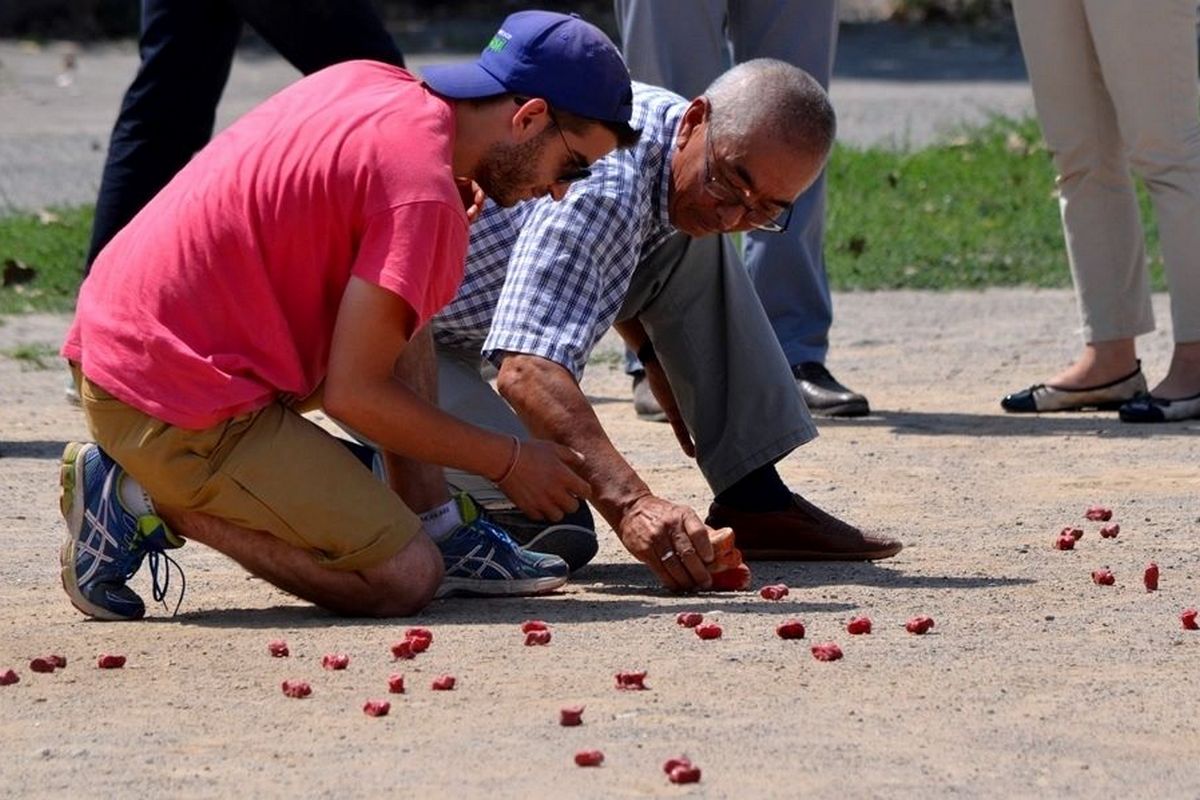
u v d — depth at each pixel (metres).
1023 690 10.44
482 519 13.01
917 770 9.10
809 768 9.12
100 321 11.86
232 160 11.77
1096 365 20.27
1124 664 10.98
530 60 11.56
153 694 10.41
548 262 12.47
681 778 8.88
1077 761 9.28
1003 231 31.31
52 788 8.94
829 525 13.95
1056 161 20.25
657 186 12.70
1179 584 13.10
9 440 18.84
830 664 10.93
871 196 34.28
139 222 12.05
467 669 10.82
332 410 11.53
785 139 12.02
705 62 19.58
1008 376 22.45
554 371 12.38
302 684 10.34
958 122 44.16
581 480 12.14
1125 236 20.14
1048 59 19.88
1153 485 16.59
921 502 16.06
